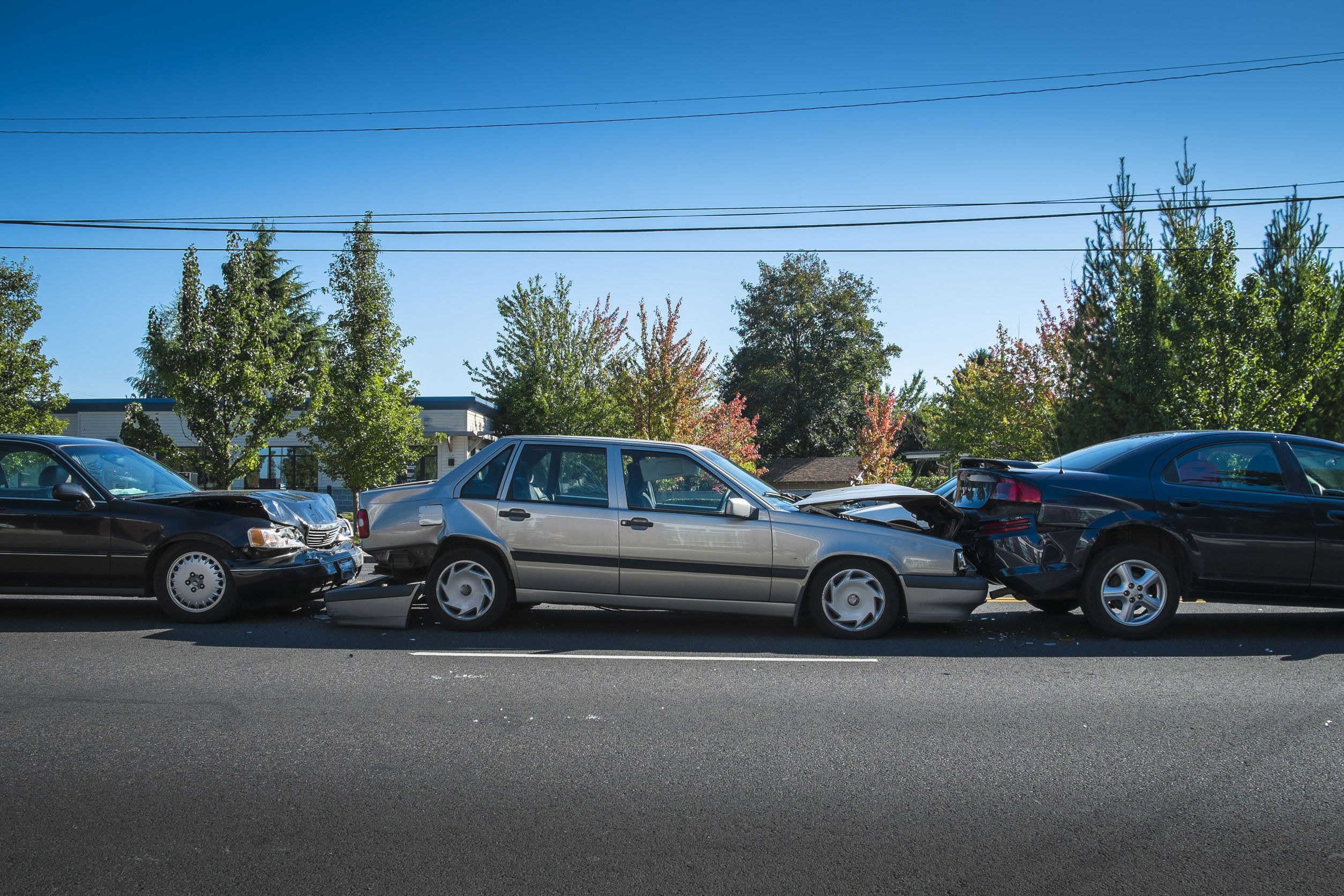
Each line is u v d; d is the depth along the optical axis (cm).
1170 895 307
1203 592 720
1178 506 718
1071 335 1831
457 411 3094
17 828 359
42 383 2072
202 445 2006
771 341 5100
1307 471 731
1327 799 388
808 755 443
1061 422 1805
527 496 759
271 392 2134
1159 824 363
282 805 382
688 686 571
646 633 751
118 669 614
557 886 313
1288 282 1636
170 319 4125
